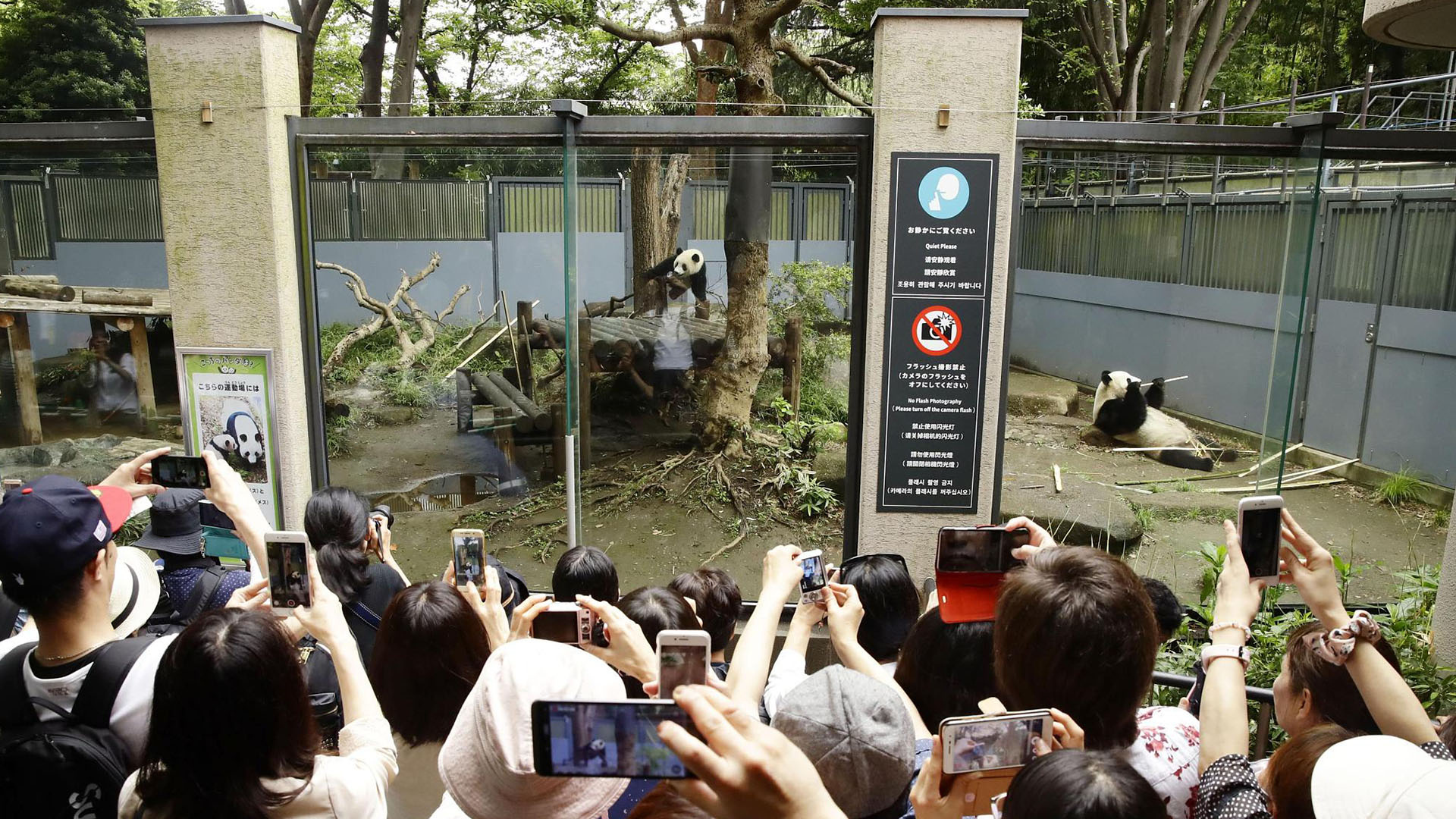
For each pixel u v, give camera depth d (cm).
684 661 166
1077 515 602
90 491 231
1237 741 205
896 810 179
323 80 1773
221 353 546
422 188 572
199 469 295
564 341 603
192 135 527
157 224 605
